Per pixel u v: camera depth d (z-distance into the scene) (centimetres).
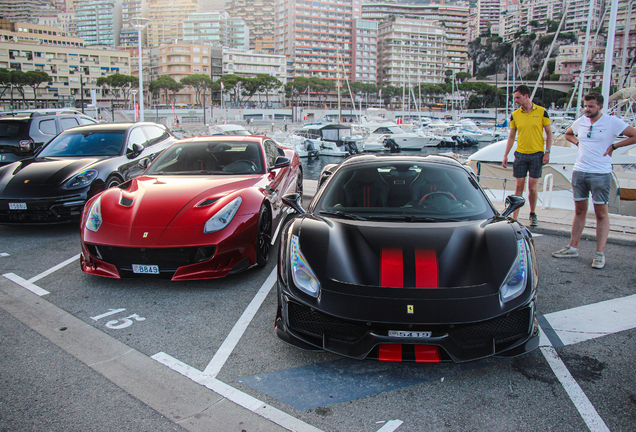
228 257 344
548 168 1059
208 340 272
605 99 654
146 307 322
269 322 298
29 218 497
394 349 219
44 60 11131
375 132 3709
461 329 215
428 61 14262
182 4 19475
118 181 575
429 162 345
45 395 213
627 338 273
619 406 204
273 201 428
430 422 194
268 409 203
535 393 216
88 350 259
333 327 228
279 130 3284
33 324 294
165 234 332
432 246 248
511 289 226
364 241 255
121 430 188
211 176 432
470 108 12606
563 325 292
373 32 14188
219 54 12762
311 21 13688
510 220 289
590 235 504
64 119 914
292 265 248
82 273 395
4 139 824
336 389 220
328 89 12319
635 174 1086
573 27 17050
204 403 208
